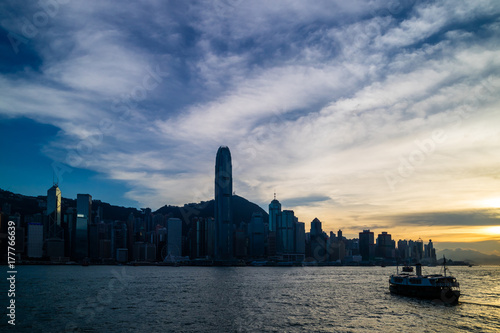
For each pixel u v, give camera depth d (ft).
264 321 347.97
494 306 434.30
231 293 606.96
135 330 312.71
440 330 313.53
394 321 347.56
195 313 392.88
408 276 534.78
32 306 449.06
